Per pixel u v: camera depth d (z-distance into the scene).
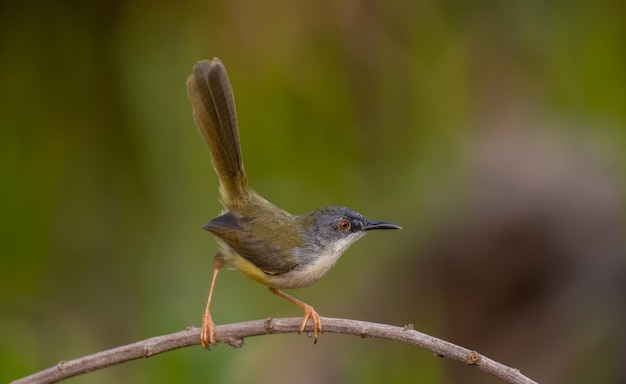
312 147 13.20
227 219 8.78
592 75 14.14
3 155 12.55
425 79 13.73
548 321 11.02
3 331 12.01
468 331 11.46
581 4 14.11
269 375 11.84
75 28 12.59
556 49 14.18
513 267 11.40
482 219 11.68
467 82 13.97
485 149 12.85
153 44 12.69
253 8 12.64
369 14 13.22
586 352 10.69
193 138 12.77
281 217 9.00
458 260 11.76
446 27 14.02
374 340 12.11
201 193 12.91
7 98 12.48
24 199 12.64
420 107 13.67
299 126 13.09
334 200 13.30
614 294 10.87
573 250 11.20
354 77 13.22
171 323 12.69
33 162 12.66
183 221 13.02
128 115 12.70
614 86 14.05
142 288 13.02
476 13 14.09
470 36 14.09
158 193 12.88
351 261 13.09
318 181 13.28
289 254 8.77
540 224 11.40
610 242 11.11
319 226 9.05
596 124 13.48
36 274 12.79
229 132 8.73
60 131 12.69
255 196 9.12
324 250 9.03
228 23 12.62
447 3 14.03
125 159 12.83
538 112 13.84
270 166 13.09
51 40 12.56
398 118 13.52
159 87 12.68
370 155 13.48
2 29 12.39
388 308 12.18
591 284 10.98
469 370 11.59
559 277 11.16
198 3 12.62
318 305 12.88
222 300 12.92
